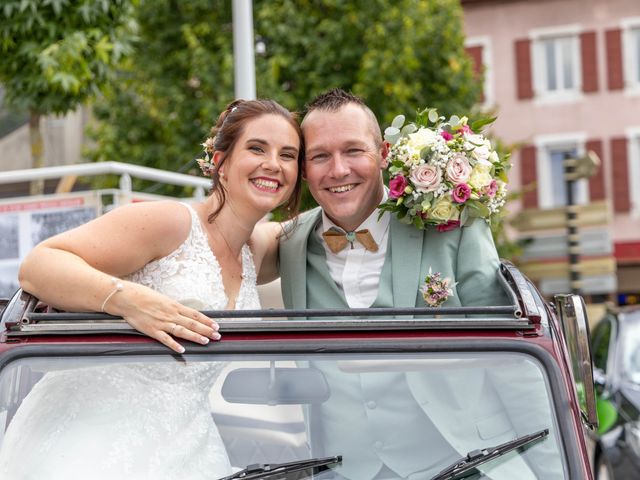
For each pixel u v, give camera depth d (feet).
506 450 8.98
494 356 9.36
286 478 9.04
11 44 26.25
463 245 12.12
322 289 12.44
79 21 26.58
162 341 9.40
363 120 12.15
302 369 9.39
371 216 12.45
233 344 9.45
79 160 57.52
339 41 52.54
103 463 9.62
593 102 84.33
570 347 10.05
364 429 9.38
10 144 54.54
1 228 23.20
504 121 85.92
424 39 54.49
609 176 84.02
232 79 50.29
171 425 9.64
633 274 83.87
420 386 9.42
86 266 10.00
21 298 10.09
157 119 54.70
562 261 51.21
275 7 52.13
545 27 85.10
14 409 9.35
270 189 11.53
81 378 9.78
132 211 10.85
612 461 23.81
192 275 11.18
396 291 11.98
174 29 53.16
